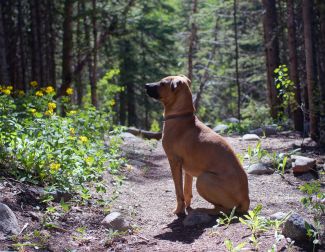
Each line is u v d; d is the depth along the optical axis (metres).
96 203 5.80
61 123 6.88
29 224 4.80
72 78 17.72
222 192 5.43
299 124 12.28
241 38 21.92
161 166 9.02
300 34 14.02
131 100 27.36
